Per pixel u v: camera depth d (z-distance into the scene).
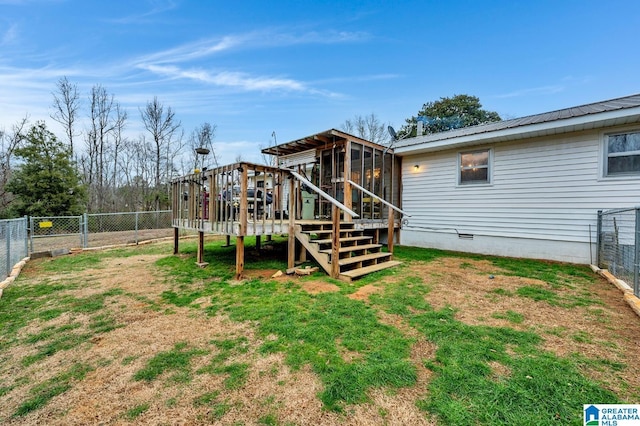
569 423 1.52
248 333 2.65
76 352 2.36
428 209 8.03
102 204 19.45
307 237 4.96
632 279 3.81
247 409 1.66
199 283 4.41
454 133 8.05
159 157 21.69
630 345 2.33
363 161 7.17
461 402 1.68
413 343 2.41
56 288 4.21
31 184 13.64
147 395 1.80
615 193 5.29
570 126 5.37
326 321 2.85
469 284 4.17
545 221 6.08
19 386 1.91
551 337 2.49
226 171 4.81
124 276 4.92
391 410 1.63
